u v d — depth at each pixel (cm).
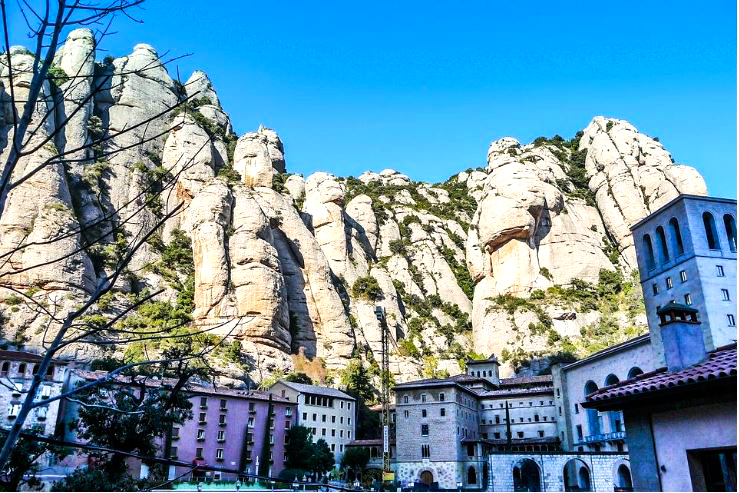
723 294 7150
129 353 8419
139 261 12544
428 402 9319
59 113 12256
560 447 9906
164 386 1638
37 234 10669
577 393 9844
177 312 11231
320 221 17075
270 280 13000
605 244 18975
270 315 12619
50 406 6419
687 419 1360
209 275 12612
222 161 16512
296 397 9969
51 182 11419
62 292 10338
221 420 8550
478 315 16875
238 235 13438
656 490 1407
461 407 9525
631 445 1510
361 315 15388
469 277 19188
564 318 15638
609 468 7531
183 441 7994
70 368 7269
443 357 15788
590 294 16425
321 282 14775
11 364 6519
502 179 18200
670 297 7694
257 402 9100
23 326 9594
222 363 10581
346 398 10688
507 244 17612
